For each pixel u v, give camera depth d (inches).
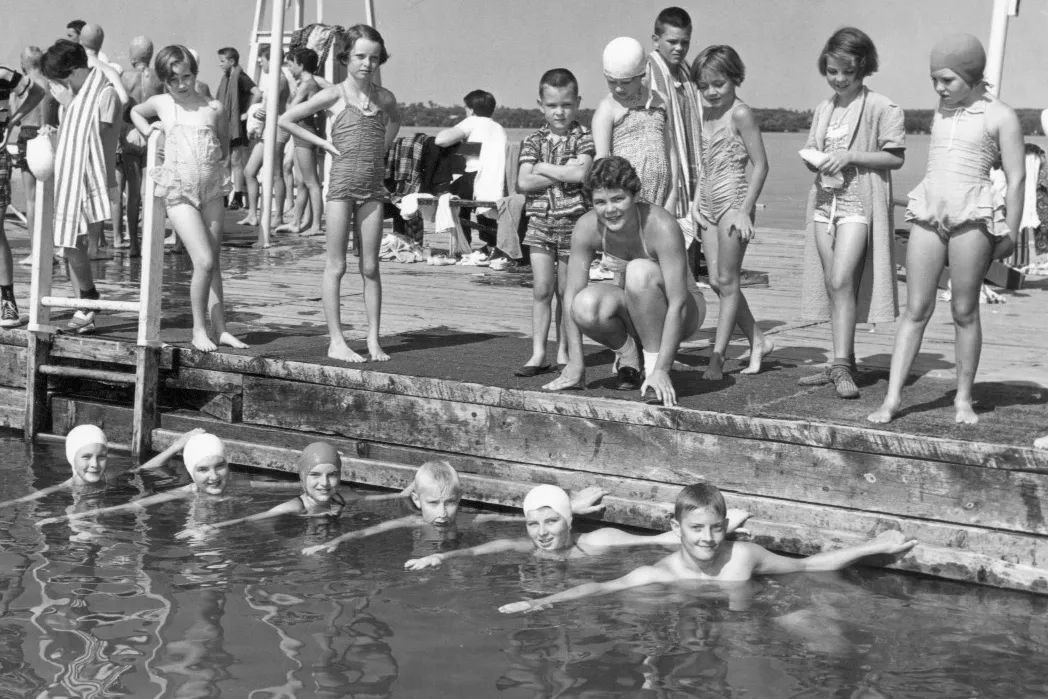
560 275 255.6
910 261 212.2
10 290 307.6
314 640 167.3
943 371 265.3
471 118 502.9
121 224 486.6
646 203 230.5
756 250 541.3
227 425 269.4
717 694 151.3
